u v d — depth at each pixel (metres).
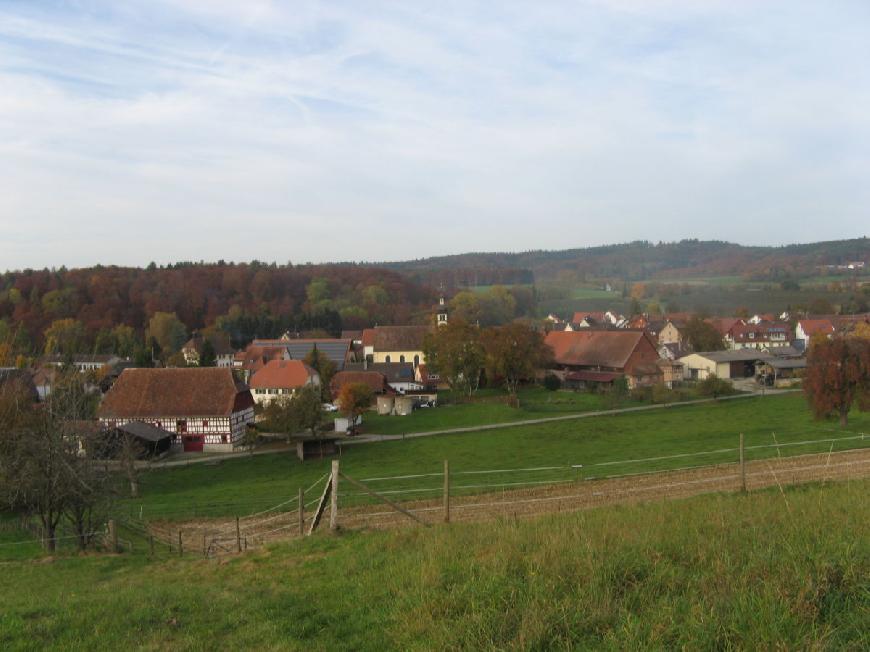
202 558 23.19
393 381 108.31
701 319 138.12
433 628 11.56
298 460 64.75
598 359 110.38
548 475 44.69
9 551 32.16
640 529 16.42
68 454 32.16
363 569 16.59
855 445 48.34
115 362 123.69
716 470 39.00
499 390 106.81
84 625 13.63
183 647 12.19
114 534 28.77
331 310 182.88
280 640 12.18
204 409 73.69
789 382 103.38
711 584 11.80
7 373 74.62
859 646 9.32
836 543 13.14
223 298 193.50
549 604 11.58
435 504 35.84
